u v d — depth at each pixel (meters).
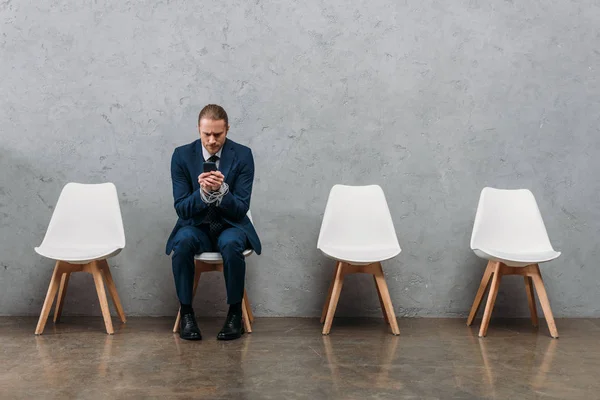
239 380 2.50
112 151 3.92
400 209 3.94
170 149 3.92
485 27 3.93
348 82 3.92
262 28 3.91
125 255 3.91
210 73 3.92
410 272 3.94
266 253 3.93
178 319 3.40
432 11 3.92
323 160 3.93
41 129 3.91
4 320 3.74
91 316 3.89
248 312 3.69
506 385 2.47
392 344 3.17
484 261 3.93
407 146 3.93
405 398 2.30
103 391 2.35
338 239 3.68
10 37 3.90
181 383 2.46
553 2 3.93
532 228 3.73
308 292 3.94
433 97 3.93
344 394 2.34
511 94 3.94
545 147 3.94
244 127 3.93
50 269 3.90
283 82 3.92
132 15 3.90
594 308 3.94
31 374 2.58
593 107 3.94
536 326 3.67
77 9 3.90
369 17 3.92
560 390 2.41
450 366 2.75
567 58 3.94
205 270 3.45
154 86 3.92
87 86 3.91
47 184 3.92
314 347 3.09
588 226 3.94
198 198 3.26
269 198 3.93
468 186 3.94
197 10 3.90
